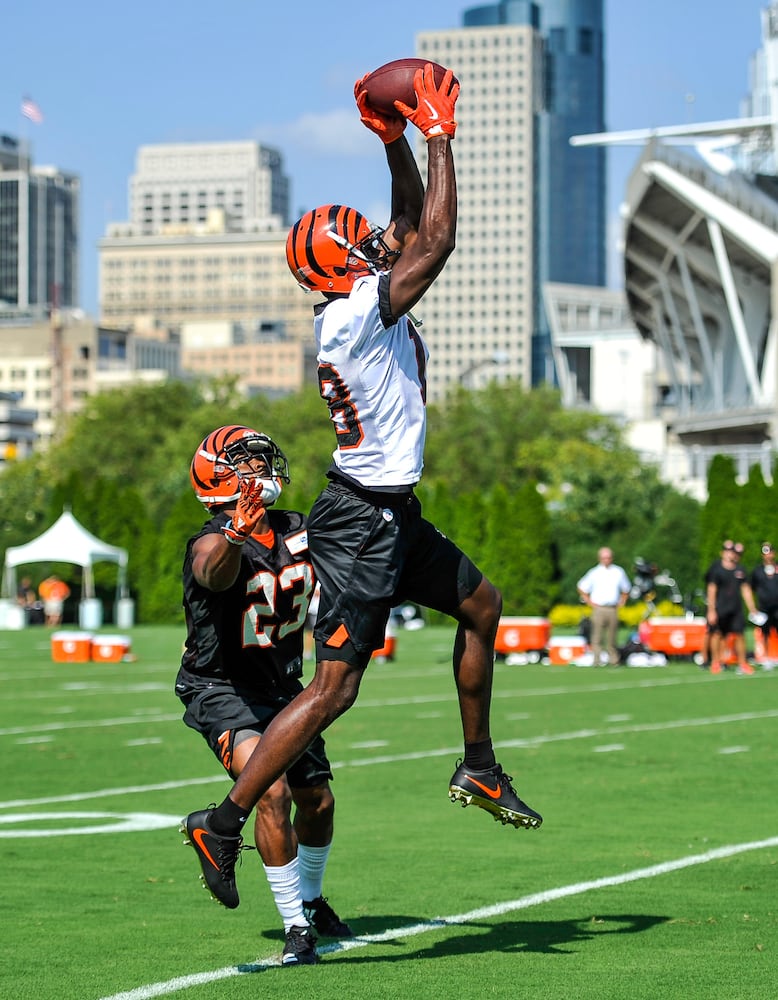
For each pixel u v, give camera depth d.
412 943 13.90
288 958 12.99
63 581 122.00
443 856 18.97
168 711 42.56
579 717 40.09
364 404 12.30
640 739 34.28
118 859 18.72
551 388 199.12
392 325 12.22
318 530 12.57
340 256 12.48
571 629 109.25
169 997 11.69
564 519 125.50
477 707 13.04
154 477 183.50
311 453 176.38
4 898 16.22
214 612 13.77
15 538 147.25
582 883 17.00
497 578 113.69
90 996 11.74
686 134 176.00
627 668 63.56
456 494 184.12
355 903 15.92
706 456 169.75
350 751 31.97
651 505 127.00
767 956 13.22
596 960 13.06
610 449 184.50
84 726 38.00
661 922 14.80
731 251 180.88
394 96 12.20
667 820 22.02
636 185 181.75
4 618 110.12
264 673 13.93
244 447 13.82
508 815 13.07
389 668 63.66
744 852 19.09
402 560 12.52
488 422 195.25
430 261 11.95
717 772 27.98
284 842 13.07
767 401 176.00
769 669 61.34
